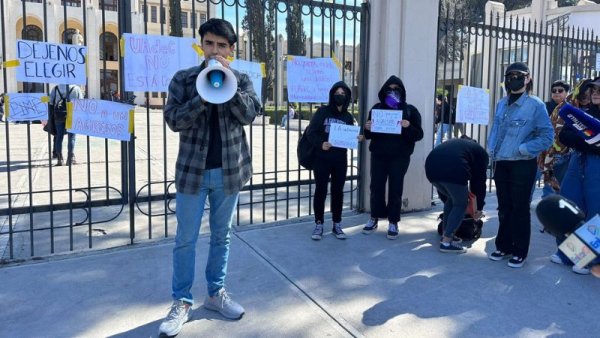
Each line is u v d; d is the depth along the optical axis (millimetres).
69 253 4391
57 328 3074
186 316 3135
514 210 4234
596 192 3875
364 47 5707
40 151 11156
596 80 3844
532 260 4430
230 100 2865
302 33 5996
